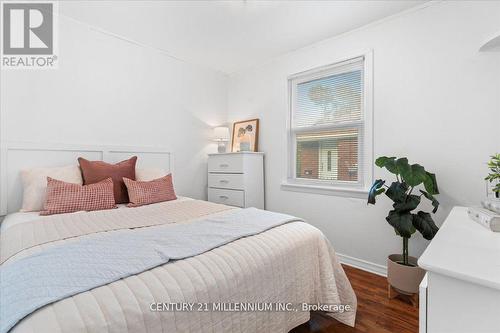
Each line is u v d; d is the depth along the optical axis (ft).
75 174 6.94
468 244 2.75
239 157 9.75
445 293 2.26
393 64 7.04
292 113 9.82
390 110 7.11
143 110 9.28
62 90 7.45
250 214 5.60
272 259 3.88
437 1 6.26
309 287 4.52
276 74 10.14
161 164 9.80
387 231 7.22
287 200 9.75
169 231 4.33
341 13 7.06
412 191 6.64
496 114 5.52
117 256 3.22
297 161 9.74
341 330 4.94
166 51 9.72
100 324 2.23
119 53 8.63
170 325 2.65
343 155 8.42
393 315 5.39
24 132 6.84
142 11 7.13
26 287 2.51
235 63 10.85
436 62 6.31
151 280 2.81
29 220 5.26
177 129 10.34
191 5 6.82
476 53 5.75
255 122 10.87
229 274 3.29
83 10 7.11
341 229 8.21
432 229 5.57
